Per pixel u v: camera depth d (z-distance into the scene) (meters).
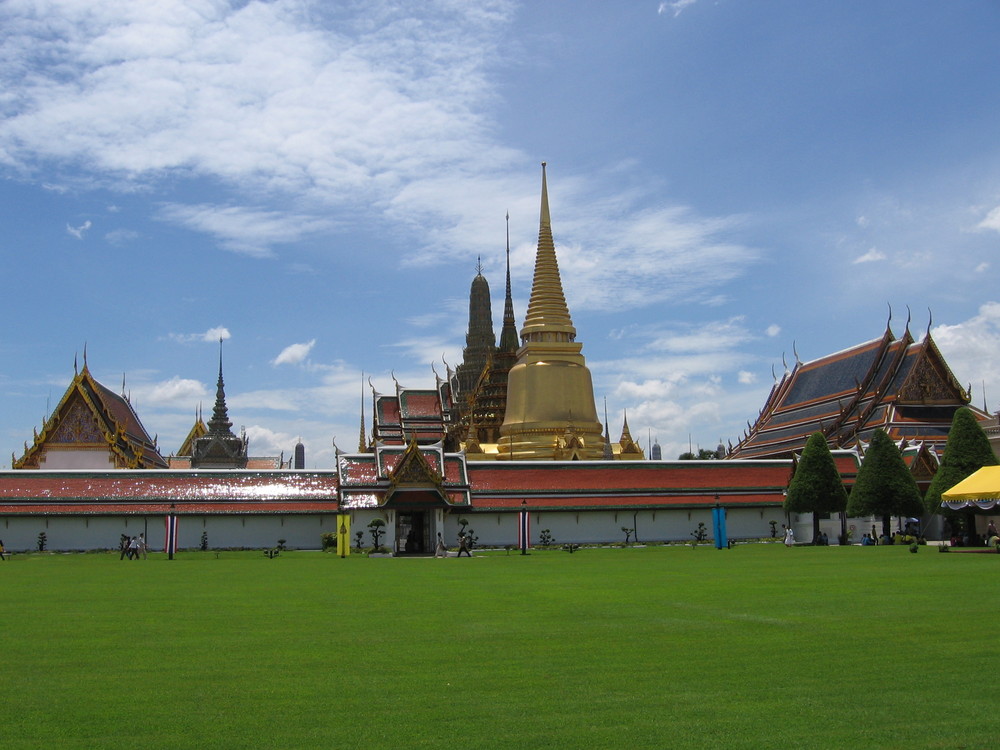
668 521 86.06
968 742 13.98
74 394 102.44
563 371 114.81
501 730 14.92
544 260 119.06
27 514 77.62
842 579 37.88
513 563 56.06
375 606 30.42
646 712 15.86
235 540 81.25
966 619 25.20
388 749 14.05
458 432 137.12
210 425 158.00
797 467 80.12
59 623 26.61
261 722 15.48
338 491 79.25
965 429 69.00
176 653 21.48
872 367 104.25
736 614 26.94
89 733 14.94
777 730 14.72
